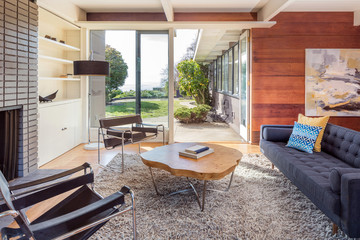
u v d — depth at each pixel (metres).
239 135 6.17
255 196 2.55
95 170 3.44
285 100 5.06
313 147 3.00
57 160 3.93
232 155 2.74
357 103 5.05
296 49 4.98
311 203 2.39
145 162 2.57
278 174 3.19
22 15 3.09
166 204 2.37
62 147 4.27
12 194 1.51
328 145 3.02
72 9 4.47
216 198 2.50
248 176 3.12
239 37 6.38
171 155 2.73
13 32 2.93
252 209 2.28
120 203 1.46
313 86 5.03
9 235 1.16
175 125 7.89
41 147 3.64
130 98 5.28
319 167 2.41
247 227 1.99
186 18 4.97
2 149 2.98
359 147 2.48
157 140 5.30
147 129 3.97
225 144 5.12
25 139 3.22
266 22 4.66
